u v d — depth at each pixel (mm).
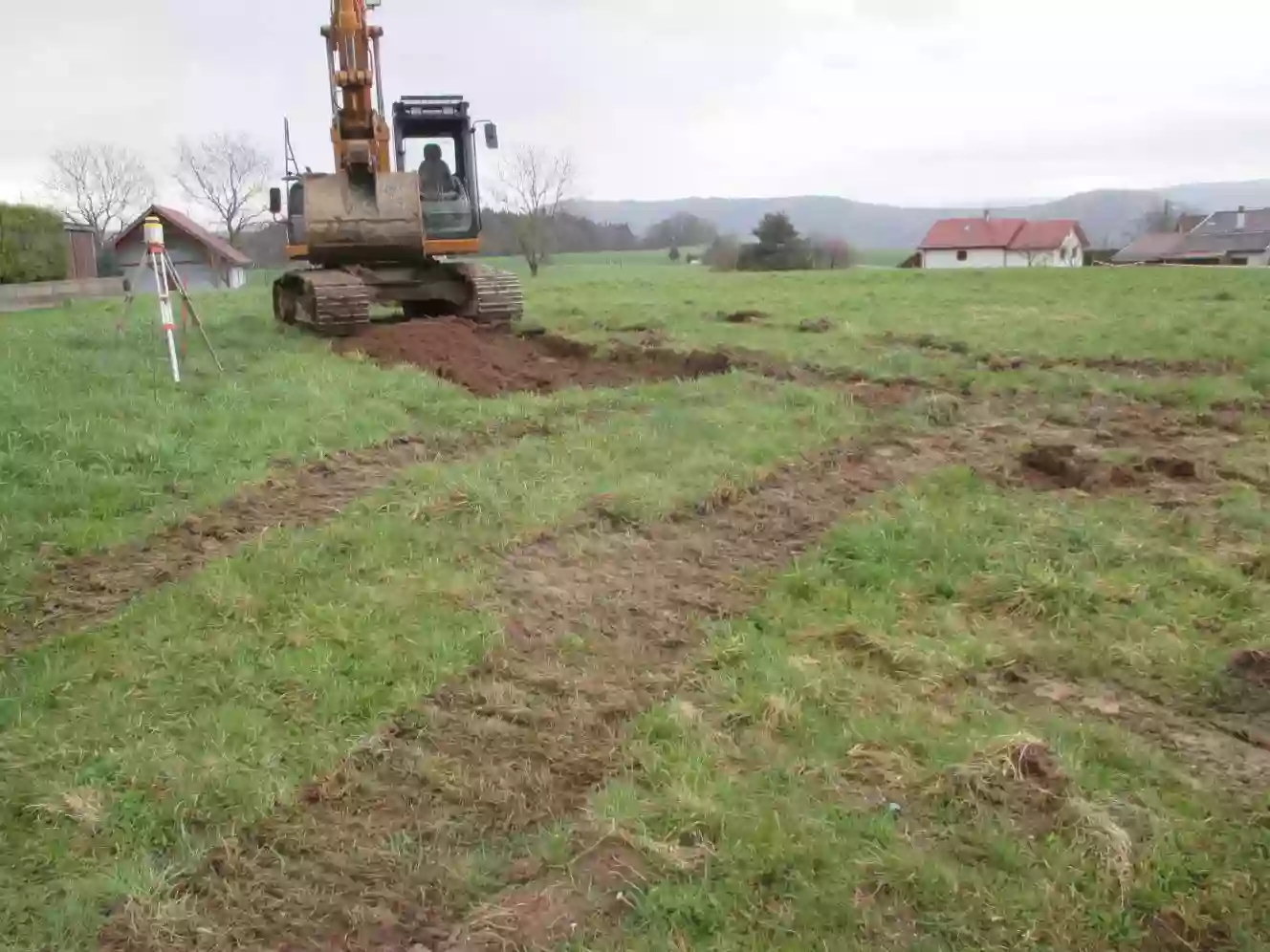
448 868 3457
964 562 5793
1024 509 6656
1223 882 3322
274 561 5762
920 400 9586
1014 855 3434
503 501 6707
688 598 5504
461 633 5020
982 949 3090
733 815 3635
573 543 6211
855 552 5945
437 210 14711
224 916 3277
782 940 3129
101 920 3256
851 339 13664
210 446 7863
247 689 4531
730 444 8070
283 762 4047
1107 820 3547
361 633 5012
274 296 16000
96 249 48906
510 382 10781
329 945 3166
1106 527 6293
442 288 15203
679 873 3398
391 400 9352
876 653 4867
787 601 5422
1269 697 4445
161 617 5160
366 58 14312
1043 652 4859
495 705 4430
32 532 6227
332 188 13867
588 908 3271
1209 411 9344
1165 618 5156
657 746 4117
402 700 4449
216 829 3678
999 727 4191
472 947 3133
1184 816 3641
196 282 48594
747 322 16188
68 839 3619
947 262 75875
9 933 3203
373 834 3650
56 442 7629
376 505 6699
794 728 4234
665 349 12758
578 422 8859
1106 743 4078
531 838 3621
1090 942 3117
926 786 3805
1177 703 4449
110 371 10172
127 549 6148
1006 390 10367
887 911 3234
